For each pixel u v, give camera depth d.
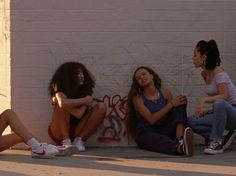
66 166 6.86
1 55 8.29
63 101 7.68
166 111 7.90
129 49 8.34
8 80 8.21
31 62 8.19
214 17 8.47
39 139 8.24
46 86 8.21
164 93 8.18
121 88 8.36
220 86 7.73
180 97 7.97
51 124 7.97
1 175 6.35
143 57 8.37
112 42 8.31
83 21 8.25
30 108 8.21
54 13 8.20
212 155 7.67
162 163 7.11
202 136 8.23
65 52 8.24
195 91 8.48
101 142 8.40
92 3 8.25
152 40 8.37
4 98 8.28
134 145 8.40
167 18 8.38
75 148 7.68
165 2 8.37
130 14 8.31
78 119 7.98
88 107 7.96
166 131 8.02
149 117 7.89
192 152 7.57
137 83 8.03
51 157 7.41
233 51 8.53
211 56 7.79
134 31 8.33
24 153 7.84
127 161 7.24
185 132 7.52
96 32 8.28
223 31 8.48
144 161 7.25
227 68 8.54
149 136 7.87
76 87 7.88
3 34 8.25
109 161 7.23
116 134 8.39
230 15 8.48
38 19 8.17
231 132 8.05
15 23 8.13
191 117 8.00
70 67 7.89
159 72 8.41
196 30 8.44
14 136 7.41
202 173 6.51
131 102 8.14
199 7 8.43
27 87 8.20
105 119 8.37
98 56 8.30
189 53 8.44
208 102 7.67
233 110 7.63
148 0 8.33
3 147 7.41
